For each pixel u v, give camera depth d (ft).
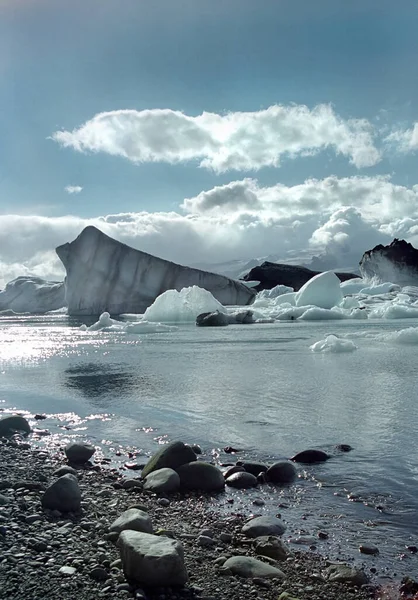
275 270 221.87
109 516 15.33
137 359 51.75
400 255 182.70
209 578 12.00
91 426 26.71
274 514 16.02
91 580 11.34
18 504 15.76
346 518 15.62
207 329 91.61
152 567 11.26
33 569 11.69
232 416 27.68
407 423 25.54
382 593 11.68
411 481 18.42
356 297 151.64
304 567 12.80
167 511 16.22
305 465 20.33
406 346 58.29
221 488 18.30
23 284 193.47
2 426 25.96
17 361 52.06
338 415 27.35
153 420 27.40
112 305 146.92
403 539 14.26
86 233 147.02
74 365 48.42
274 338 72.28
